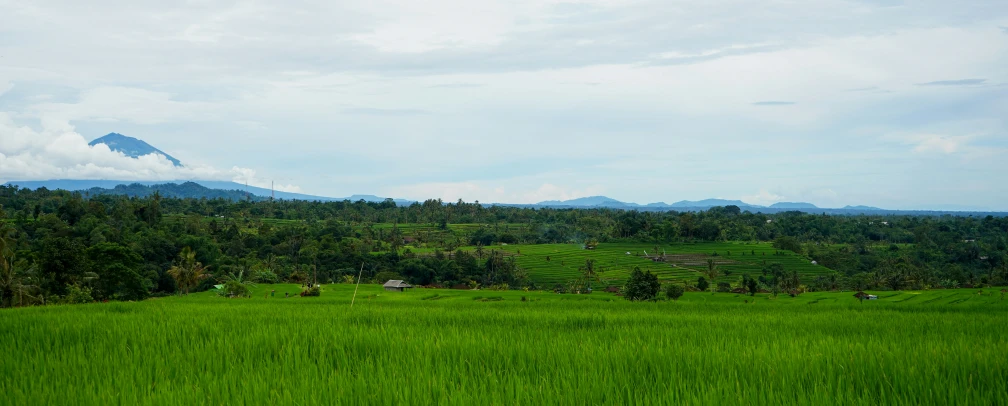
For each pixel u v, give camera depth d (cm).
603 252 15738
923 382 877
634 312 2716
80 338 1473
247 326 1709
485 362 1120
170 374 1041
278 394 837
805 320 2156
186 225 12044
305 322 1850
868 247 16575
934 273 12394
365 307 2931
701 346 1304
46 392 881
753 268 13525
